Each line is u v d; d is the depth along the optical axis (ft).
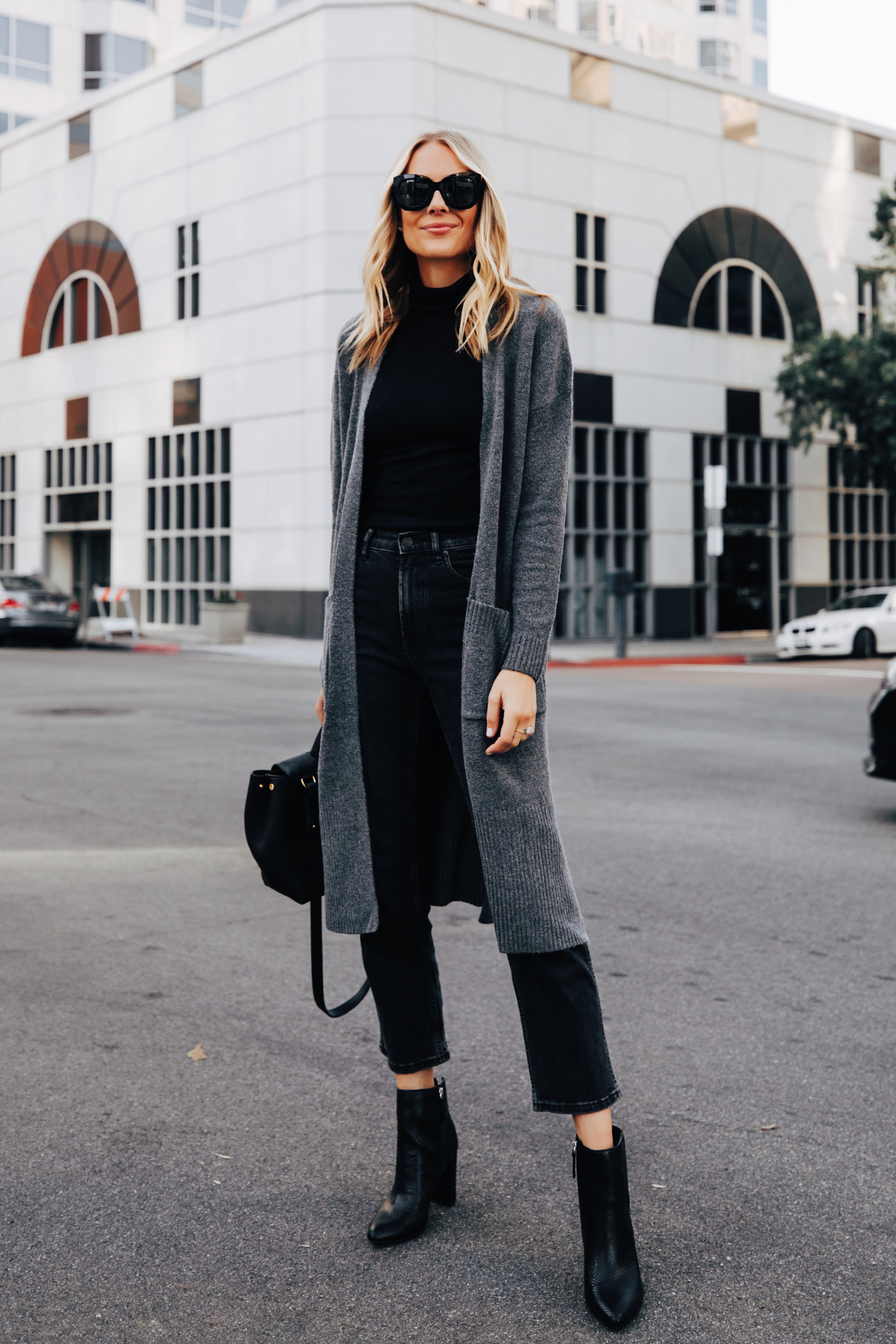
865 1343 6.66
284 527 78.64
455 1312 6.95
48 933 14.98
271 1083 10.39
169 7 143.02
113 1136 9.37
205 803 23.52
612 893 17.03
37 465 99.81
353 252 74.38
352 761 7.82
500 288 7.47
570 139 79.25
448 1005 12.48
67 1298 7.10
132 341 89.56
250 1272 7.39
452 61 74.43
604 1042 7.41
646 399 83.56
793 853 19.60
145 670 57.26
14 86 134.00
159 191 86.38
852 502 95.66
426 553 7.60
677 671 59.62
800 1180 8.70
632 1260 7.09
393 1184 8.58
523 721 7.30
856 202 94.58
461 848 8.12
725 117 86.74
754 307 89.10
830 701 43.98
